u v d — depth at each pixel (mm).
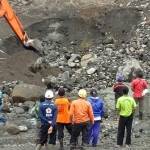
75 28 49875
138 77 30906
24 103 35812
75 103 22562
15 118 32375
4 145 25125
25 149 23750
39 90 36875
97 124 24188
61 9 54219
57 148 23359
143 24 48469
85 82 40469
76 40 48875
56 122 22781
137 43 45656
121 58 43750
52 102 21969
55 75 42875
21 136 27656
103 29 49281
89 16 51281
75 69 43750
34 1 56344
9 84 40062
